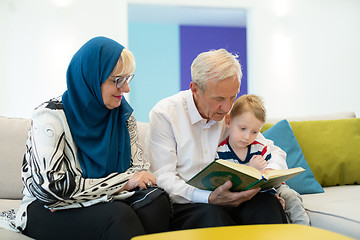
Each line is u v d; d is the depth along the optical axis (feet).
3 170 6.81
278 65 19.89
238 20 23.43
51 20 17.65
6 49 17.48
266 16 19.76
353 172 7.59
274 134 7.34
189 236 3.80
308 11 20.15
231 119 5.84
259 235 3.83
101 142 5.18
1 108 17.47
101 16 18.04
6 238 4.70
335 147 7.66
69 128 5.00
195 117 5.75
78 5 17.83
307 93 20.25
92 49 4.97
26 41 17.56
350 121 8.04
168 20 23.17
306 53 20.16
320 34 20.31
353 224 5.14
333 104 20.57
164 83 23.58
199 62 5.39
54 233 4.67
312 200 6.35
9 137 6.96
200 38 24.27
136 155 5.71
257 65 19.66
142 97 23.29
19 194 6.81
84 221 4.50
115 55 4.99
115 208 4.43
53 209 4.70
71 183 4.63
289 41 19.97
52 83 17.71
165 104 5.92
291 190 5.95
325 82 20.44
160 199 4.89
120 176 4.94
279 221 4.97
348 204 5.82
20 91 17.61
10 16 17.48
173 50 23.79
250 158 5.88
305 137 7.67
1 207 6.15
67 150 4.99
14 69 17.54
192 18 22.77
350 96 20.77
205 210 4.96
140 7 20.18
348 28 20.57
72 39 17.80
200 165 5.86
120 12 18.16
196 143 5.86
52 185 4.55
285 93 19.99
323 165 7.51
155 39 23.52
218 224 4.77
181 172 5.84
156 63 23.49
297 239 3.71
